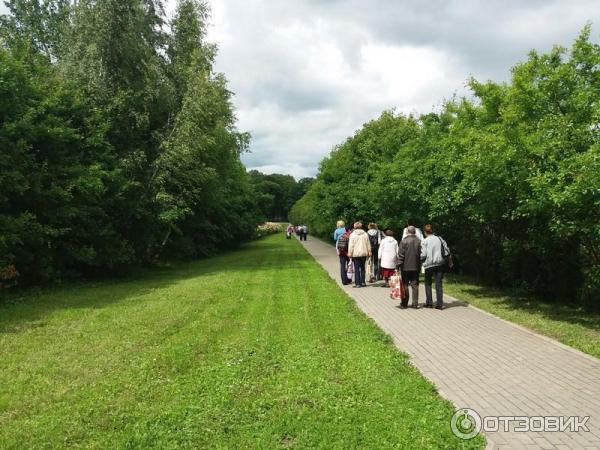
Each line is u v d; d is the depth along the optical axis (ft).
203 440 14.78
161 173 68.03
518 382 19.86
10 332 29.86
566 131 31.35
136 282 58.59
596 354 24.23
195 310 36.88
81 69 62.44
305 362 22.68
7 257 44.04
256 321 32.55
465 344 26.40
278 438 14.80
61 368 22.17
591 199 27.68
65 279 57.31
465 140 38.78
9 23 92.27
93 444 14.60
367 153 106.11
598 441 14.47
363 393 18.44
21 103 49.47
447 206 46.55
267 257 99.96
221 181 92.99
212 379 20.34
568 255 37.70
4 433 15.39
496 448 14.08
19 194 47.03
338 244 54.34
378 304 40.45
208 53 79.82
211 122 77.46
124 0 65.41
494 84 43.60
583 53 35.27
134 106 67.62
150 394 18.66
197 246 104.01
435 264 38.09
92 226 57.36
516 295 44.50
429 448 14.01
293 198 504.43
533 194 31.45
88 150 58.44
